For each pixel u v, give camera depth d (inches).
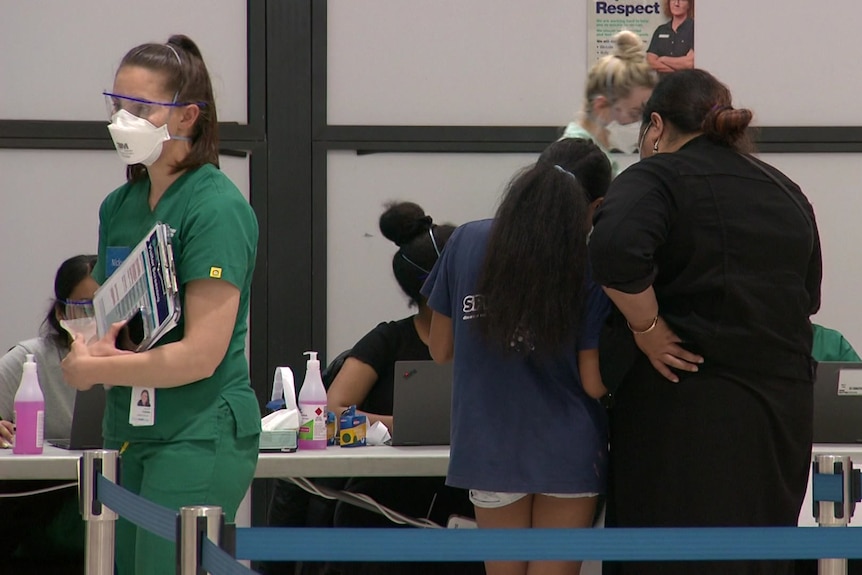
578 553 254.1
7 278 671.8
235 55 679.1
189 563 240.8
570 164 365.7
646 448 327.3
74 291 495.2
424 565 459.5
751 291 321.1
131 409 316.5
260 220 682.8
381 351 498.3
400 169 689.0
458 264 372.5
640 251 313.7
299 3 680.4
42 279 674.2
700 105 340.5
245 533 245.9
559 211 349.1
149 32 673.0
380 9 682.8
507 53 687.7
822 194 700.0
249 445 328.5
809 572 420.8
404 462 393.7
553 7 687.1
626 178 330.3
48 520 495.2
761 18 690.2
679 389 322.3
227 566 231.8
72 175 674.2
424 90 687.1
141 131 315.9
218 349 312.0
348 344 689.6
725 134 332.5
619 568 343.6
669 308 327.9
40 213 673.0
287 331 685.9
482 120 689.6
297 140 683.4
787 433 325.7
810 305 344.8
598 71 605.3
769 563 329.4
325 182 685.3
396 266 503.5
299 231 685.3
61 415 499.5
